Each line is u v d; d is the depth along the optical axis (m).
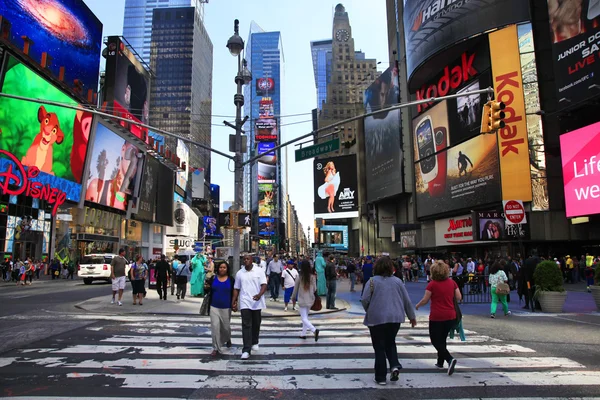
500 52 32.72
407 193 53.09
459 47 36.53
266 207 109.94
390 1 64.25
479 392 5.45
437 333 6.45
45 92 36.19
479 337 9.30
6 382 5.89
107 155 47.72
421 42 40.47
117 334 9.62
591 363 6.96
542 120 30.45
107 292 21.72
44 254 39.28
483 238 30.45
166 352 7.83
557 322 11.46
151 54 153.38
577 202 26.72
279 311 14.19
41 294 20.62
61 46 40.19
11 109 32.28
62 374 6.30
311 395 5.37
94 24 46.38
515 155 31.16
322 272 16.92
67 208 43.66
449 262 27.88
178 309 14.18
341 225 85.88
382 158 58.09
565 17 27.58
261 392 5.49
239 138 15.66
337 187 61.03
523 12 31.86
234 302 7.81
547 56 31.05
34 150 35.19
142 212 58.75
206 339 9.11
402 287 5.99
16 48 32.38
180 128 146.50
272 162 113.12
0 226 34.09
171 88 149.75
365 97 65.00
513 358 7.32
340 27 133.12
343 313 14.16
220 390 5.57
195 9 161.62
